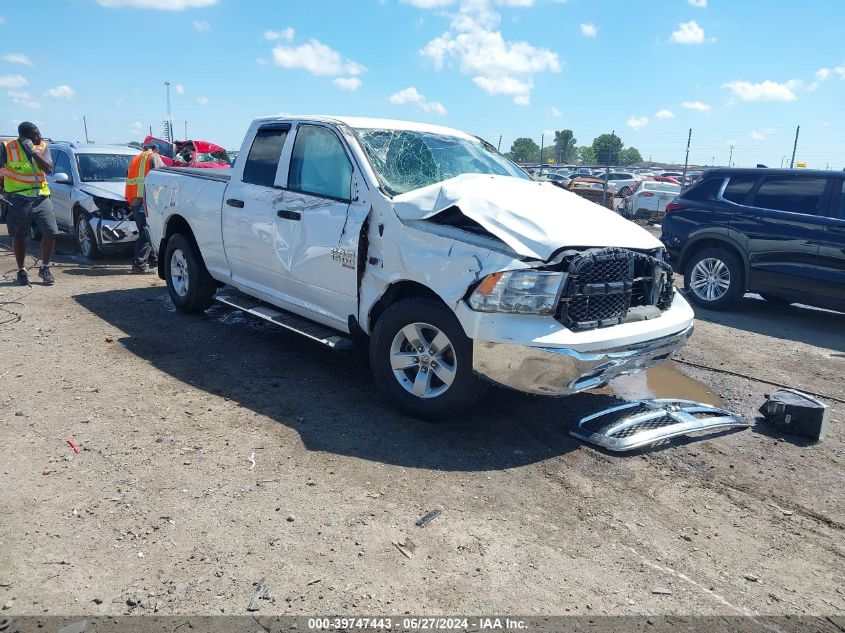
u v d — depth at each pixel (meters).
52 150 11.40
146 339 6.14
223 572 2.88
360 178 4.81
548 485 3.80
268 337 6.36
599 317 4.17
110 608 2.64
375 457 4.01
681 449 4.41
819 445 4.63
